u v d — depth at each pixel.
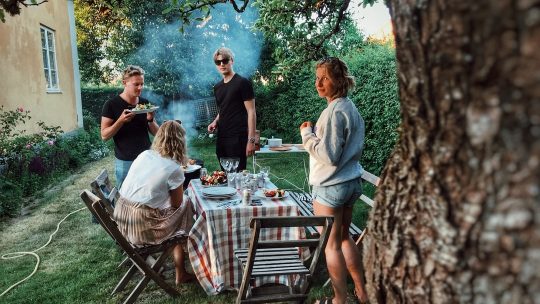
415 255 1.06
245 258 3.11
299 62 5.24
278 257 3.12
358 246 3.25
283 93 11.85
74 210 6.16
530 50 0.73
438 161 0.95
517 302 0.81
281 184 7.29
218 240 3.37
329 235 2.68
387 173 1.20
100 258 4.36
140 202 3.37
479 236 0.87
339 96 2.80
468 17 0.82
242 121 4.80
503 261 0.83
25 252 4.55
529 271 0.79
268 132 12.52
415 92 1.00
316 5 4.80
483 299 0.88
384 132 6.73
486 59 0.80
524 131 0.76
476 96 0.83
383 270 1.18
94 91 17.03
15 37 8.45
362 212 5.45
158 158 3.48
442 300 0.98
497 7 0.77
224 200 3.62
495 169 0.82
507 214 0.80
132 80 4.48
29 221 5.70
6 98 7.92
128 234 3.43
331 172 2.75
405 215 1.09
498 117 0.80
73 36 12.41
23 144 7.19
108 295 3.56
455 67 0.87
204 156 10.52
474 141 0.85
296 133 11.35
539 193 0.76
